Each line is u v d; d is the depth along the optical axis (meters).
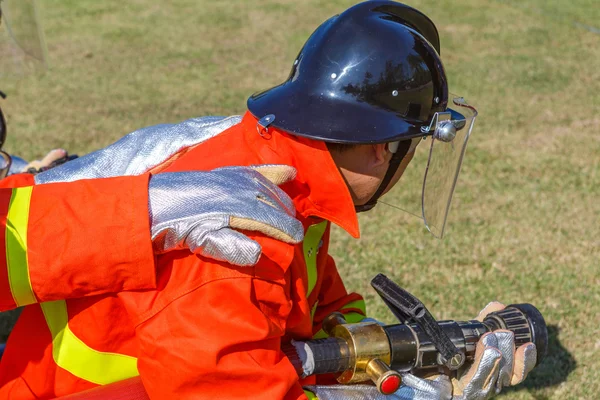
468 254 3.62
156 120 5.62
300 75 1.63
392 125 1.56
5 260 1.31
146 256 1.34
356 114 1.56
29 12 2.68
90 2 9.47
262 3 9.52
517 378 1.81
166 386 1.37
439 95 1.64
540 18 8.77
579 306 3.19
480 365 1.72
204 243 1.32
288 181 1.53
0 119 2.33
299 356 1.62
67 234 1.33
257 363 1.38
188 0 9.63
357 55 1.59
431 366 1.75
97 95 6.14
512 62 7.08
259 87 6.48
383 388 1.61
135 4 9.41
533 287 3.33
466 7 9.17
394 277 3.39
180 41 7.84
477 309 3.16
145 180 1.39
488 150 4.97
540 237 3.81
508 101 6.01
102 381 1.55
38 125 5.43
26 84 6.37
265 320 1.39
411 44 1.62
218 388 1.36
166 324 1.37
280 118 1.56
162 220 1.34
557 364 2.82
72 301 1.50
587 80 6.63
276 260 1.40
